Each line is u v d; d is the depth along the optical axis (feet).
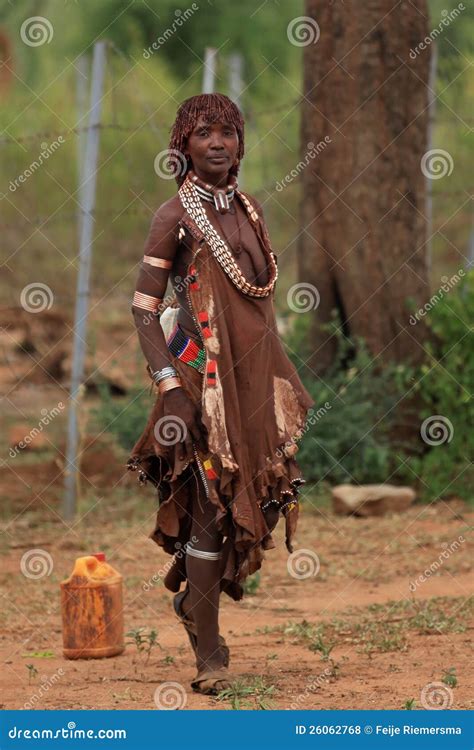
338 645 46.80
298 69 198.59
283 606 55.42
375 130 83.71
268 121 184.75
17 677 43.06
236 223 39.27
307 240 86.43
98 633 45.78
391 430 84.28
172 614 54.85
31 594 59.11
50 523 77.25
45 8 191.31
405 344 84.43
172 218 39.01
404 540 70.18
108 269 176.35
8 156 174.19
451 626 49.01
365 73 83.51
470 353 84.38
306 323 89.56
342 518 77.25
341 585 59.93
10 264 163.94
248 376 38.55
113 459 87.66
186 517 40.09
